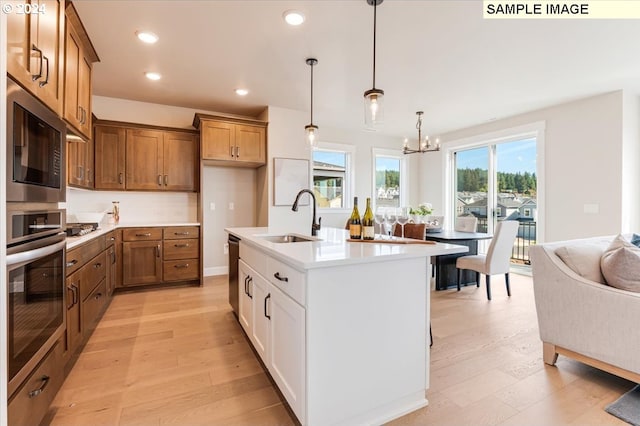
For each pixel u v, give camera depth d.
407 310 1.75
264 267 2.04
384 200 6.68
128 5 2.33
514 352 2.41
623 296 1.86
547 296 2.21
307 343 1.47
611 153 4.08
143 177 4.20
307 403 1.48
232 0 2.28
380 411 1.67
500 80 3.72
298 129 4.88
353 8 2.37
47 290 1.54
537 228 4.87
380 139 6.54
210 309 3.39
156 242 4.07
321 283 1.50
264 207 4.77
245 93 4.14
